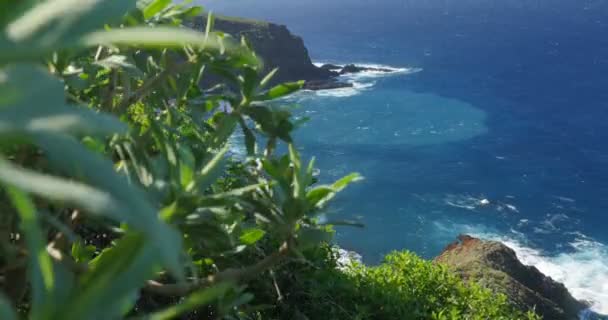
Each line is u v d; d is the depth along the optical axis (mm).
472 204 46438
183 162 1553
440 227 43156
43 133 601
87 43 628
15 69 605
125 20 2029
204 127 2801
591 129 64562
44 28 643
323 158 55438
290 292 4629
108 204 600
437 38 136125
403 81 89500
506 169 53344
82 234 2736
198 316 3238
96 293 787
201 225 1598
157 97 2713
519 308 16828
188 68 2350
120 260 829
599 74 92312
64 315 767
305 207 1771
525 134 63406
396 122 66188
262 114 2426
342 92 80812
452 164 54250
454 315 6113
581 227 43219
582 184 50344
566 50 113625
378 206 45750
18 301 1589
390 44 131500
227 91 2533
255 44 87250
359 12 196875
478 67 100250
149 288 1891
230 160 2586
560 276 37531
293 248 1838
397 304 5867
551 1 199375
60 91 624
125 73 2527
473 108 73562
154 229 649
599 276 37312
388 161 54594
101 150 1340
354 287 5754
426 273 6965
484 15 174625
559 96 79562
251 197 1863
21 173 566
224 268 2545
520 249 40750
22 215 663
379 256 39562
